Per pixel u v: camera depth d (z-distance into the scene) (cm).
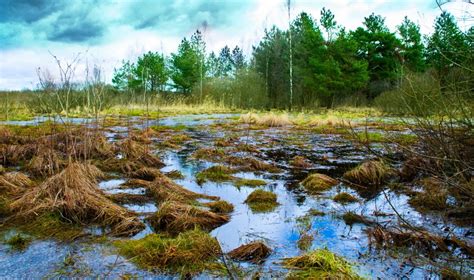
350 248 416
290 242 436
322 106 3591
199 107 3173
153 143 1227
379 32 3859
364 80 3553
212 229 480
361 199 609
